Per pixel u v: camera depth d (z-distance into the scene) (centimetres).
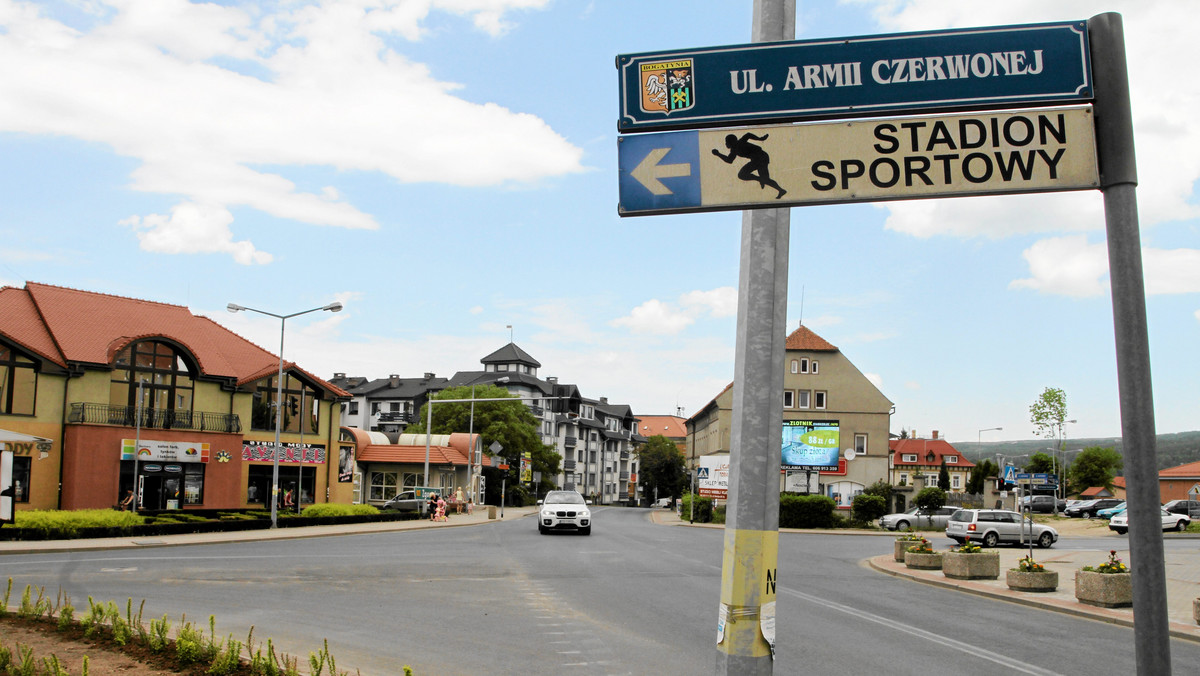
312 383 4859
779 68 388
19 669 695
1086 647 1129
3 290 3959
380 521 4128
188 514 3653
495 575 1795
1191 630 1238
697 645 1047
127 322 4216
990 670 955
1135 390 347
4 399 3578
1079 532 4588
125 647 846
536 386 10512
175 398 4184
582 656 967
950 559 2005
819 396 6181
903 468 12131
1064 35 382
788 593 1645
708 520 5206
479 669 891
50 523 2520
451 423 8156
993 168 378
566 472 10706
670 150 390
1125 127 370
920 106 380
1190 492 6406
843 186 382
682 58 393
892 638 1150
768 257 385
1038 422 6719
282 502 4650
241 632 1058
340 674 811
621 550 2589
